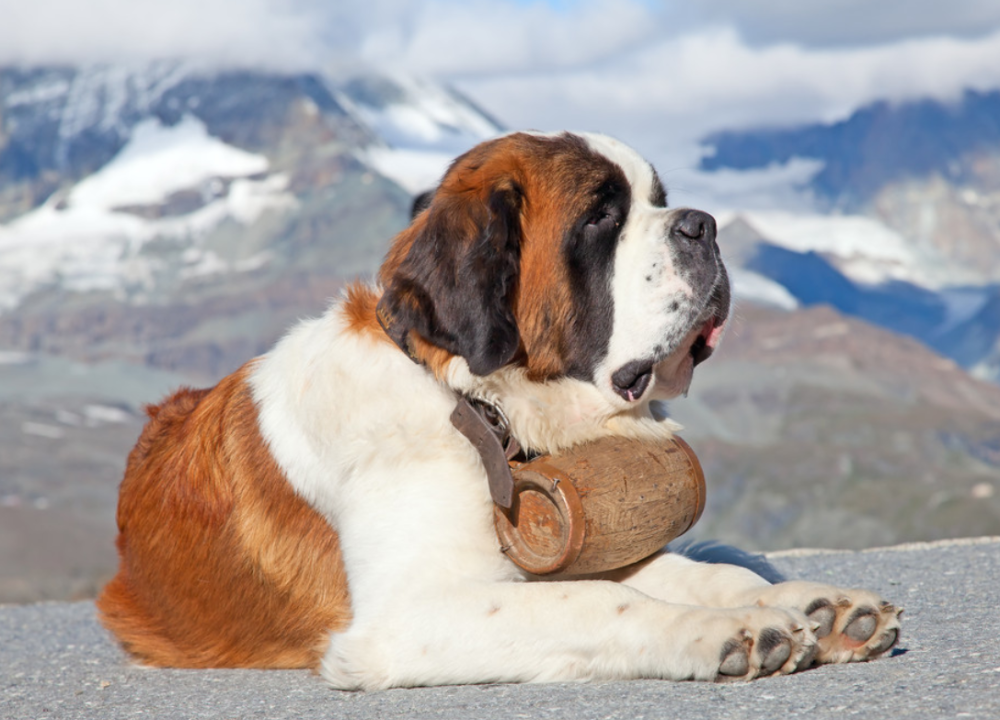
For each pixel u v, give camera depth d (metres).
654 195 8.20
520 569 7.36
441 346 7.42
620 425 7.94
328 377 7.79
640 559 7.42
